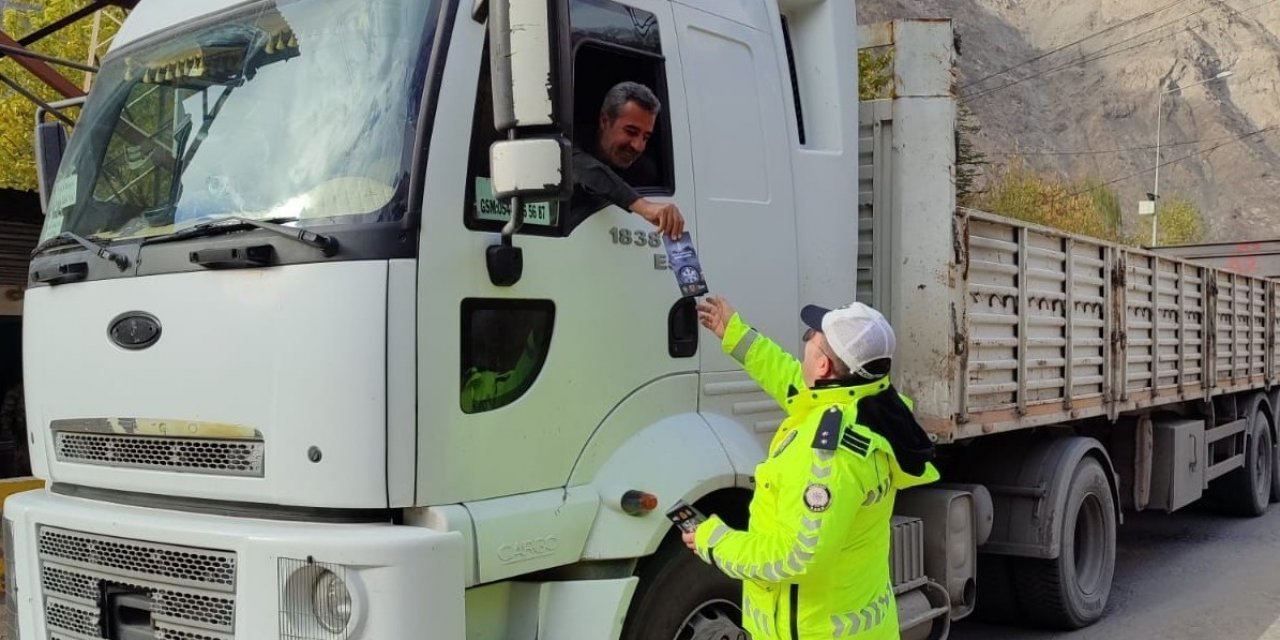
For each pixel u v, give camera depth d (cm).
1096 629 666
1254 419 1076
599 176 337
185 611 298
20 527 349
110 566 317
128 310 320
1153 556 891
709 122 389
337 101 311
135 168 350
